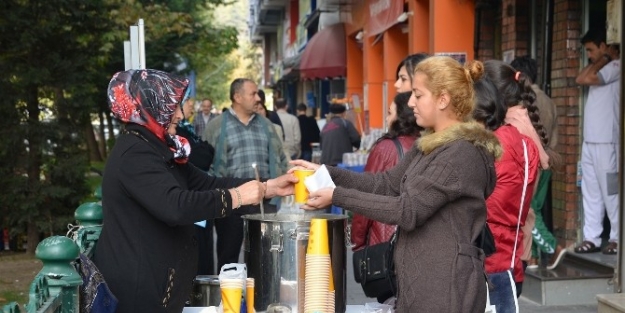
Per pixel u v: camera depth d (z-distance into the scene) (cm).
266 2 4091
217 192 371
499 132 452
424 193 362
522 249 479
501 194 449
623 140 691
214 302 452
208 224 768
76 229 430
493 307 407
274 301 397
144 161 364
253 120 793
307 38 3034
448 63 382
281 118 1540
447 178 361
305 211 430
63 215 1272
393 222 363
